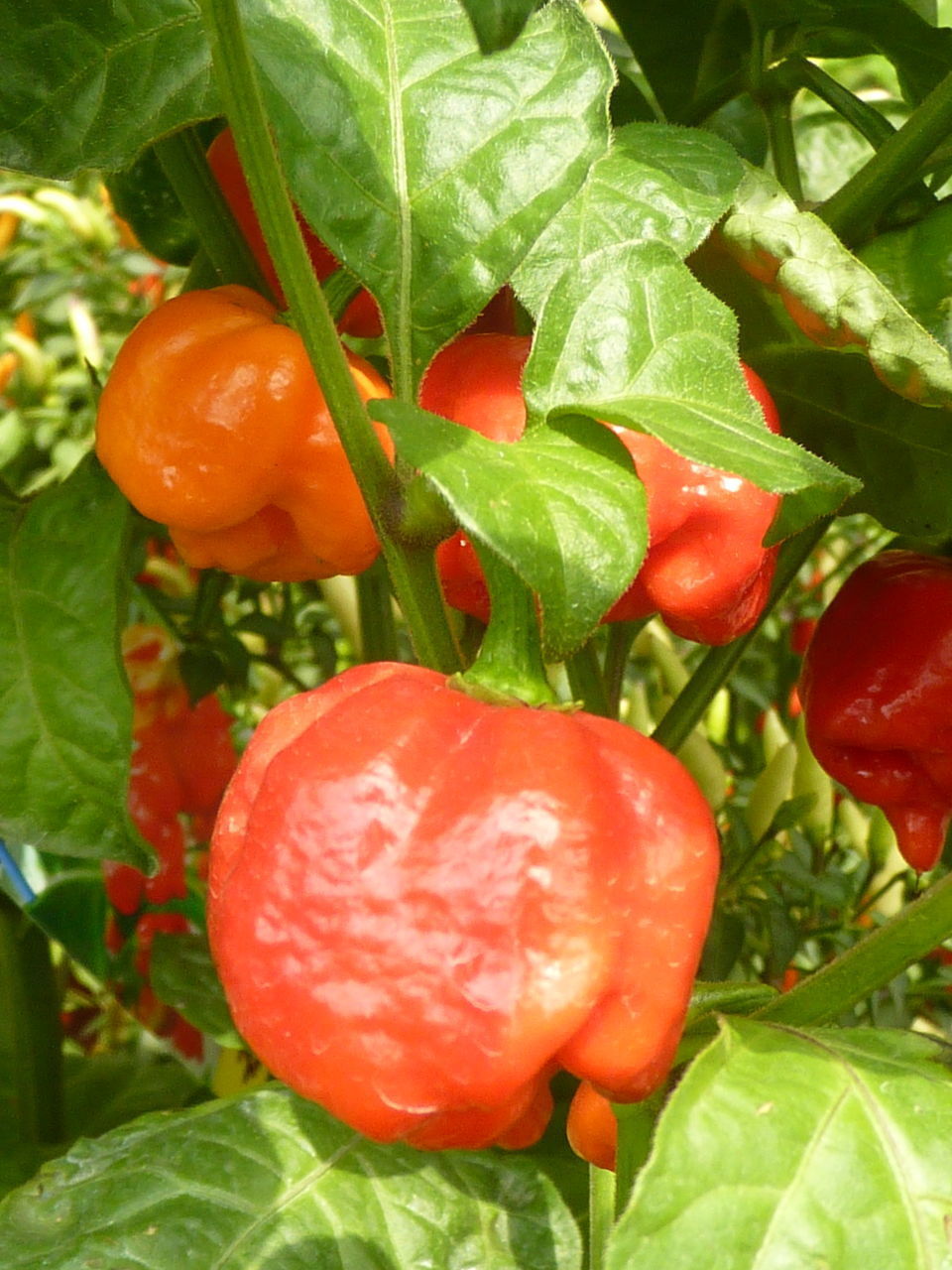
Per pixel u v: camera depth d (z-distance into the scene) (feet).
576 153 0.49
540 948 0.38
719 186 0.52
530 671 0.43
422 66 0.48
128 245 1.24
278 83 0.46
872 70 1.42
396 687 0.41
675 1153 0.40
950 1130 0.42
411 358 0.48
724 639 0.54
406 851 0.38
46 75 0.51
